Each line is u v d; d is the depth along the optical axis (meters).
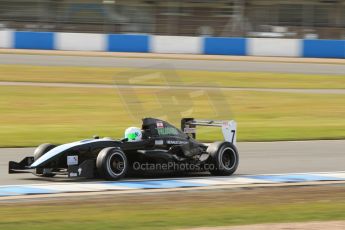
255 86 88.12
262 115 67.94
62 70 96.56
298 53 126.62
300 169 38.88
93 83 86.38
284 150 47.19
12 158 41.28
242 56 125.12
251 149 47.34
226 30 143.88
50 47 127.38
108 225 23.03
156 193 29.75
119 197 28.58
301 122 64.06
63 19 144.38
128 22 145.00
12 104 69.88
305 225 23.27
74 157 31.41
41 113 65.25
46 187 30.64
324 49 126.25
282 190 31.48
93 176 32.44
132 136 33.41
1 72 92.44
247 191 30.98
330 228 22.75
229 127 36.00
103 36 127.44
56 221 23.59
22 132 53.19
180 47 127.75
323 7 142.00
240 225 23.50
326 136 55.16
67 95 77.00
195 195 29.55
